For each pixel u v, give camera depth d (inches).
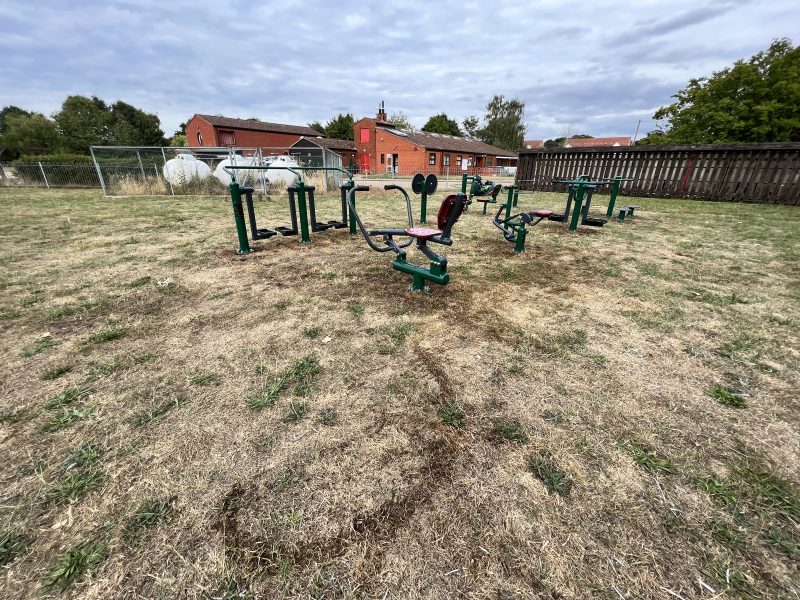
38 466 51.8
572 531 43.2
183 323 97.4
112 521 43.9
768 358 82.2
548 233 218.8
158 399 66.6
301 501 46.7
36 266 148.0
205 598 36.2
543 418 62.5
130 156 548.4
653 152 411.2
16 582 37.3
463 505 46.4
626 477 50.9
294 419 61.5
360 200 404.2
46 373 74.8
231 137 1368.1
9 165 616.7
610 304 111.7
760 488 49.3
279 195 438.9
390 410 64.0
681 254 170.2
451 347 85.3
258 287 124.3
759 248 181.0
